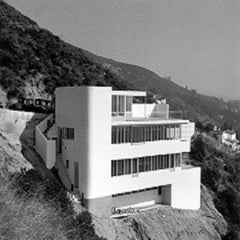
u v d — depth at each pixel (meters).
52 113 47.47
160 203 45.69
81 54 94.62
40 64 66.19
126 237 36.78
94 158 37.22
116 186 39.25
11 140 39.78
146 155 42.19
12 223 13.18
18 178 25.36
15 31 76.19
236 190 63.28
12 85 55.84
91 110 37.12
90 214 34.38
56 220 18.30
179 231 42.56
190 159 63.41
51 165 40.03
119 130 39.91
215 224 49.34
